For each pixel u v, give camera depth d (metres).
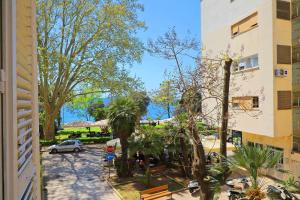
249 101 18.61
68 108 42.84
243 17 19.00
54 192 18.00
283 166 17.86
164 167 20.78
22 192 2.82
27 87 3.72
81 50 33.44
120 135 19.88
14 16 2.40
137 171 21.89
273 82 16.67
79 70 33.78
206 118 15.01
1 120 2.19
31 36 3.96
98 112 49.91
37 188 4.27
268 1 16.80
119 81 33.06
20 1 3.15
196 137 11.55
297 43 16.70
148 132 18.48
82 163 25.92
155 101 16.70
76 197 17.06
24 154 3.12
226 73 11.55
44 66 31.70
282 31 16.78
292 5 16.92
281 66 16.80
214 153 18.36
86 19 33.00
